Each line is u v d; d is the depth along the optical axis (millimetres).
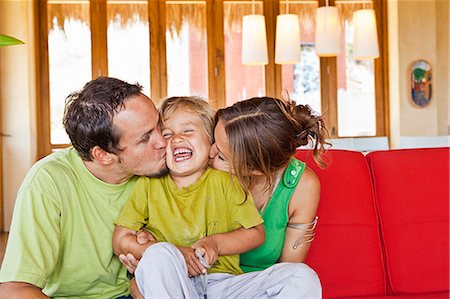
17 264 1542
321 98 7359
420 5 7066
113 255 1765
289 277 1634
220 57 7215
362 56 5984
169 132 1817
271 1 7227
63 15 7035
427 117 7137
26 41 6441
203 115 1846
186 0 7164
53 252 1614
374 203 2201
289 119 1793
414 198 2205
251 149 1751
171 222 1767
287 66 7316
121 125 1650
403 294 2143
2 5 6398
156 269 1519
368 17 5977
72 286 1741
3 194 6453
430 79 7117
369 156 2287
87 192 1746
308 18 7297
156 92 7164
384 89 7434
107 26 7113
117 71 7137
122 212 1738
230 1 7207
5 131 6453
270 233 1891
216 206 1792
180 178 1801
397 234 2174
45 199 1623
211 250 1636
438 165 2244
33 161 6656
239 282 1719
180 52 7207
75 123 1669
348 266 2111
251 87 7293
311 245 2104
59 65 7043
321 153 1951
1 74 6426
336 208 2139
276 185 1899
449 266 2166
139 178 1804
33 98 6734
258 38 5941
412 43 7105
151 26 7133
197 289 1688
